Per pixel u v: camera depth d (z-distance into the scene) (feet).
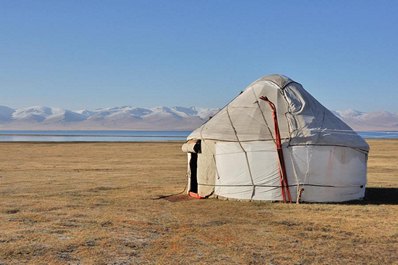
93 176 90.48
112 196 62.69
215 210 51.44
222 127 60.49
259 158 57.11
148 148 220.23
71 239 37.35
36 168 108.88
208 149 61.05
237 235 39.27
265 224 43.86
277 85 62.34
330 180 56.85
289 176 56.34
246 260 31.86
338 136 57.00
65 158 148.05
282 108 59.77
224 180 59.47
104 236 38.52
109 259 31.94
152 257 32.48
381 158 148.25
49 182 79.41
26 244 35.53
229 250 34.40
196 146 61.67
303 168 56.08
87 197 61.57
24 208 52.39
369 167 114.11
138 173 97.35
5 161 132.67
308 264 31.19
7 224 43.24
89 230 40.81
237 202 56.85
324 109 62.18
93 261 31.40
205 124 63.82
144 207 53.62
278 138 56.29
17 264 30.48
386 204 56.13
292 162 56.13
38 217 46.80
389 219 46.37
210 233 39.96
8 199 59.41
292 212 49.98
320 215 48.32
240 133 58.59
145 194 64.75
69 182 79.61
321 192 56.70
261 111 60.03
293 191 56.39
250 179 57.57
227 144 58.90
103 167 112.98
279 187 56.54
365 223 44.42
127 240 37.35
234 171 58.49
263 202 56.34
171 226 42.80
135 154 171.73
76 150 199.72
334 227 42.63
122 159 144.25
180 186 74.02
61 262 31.04
